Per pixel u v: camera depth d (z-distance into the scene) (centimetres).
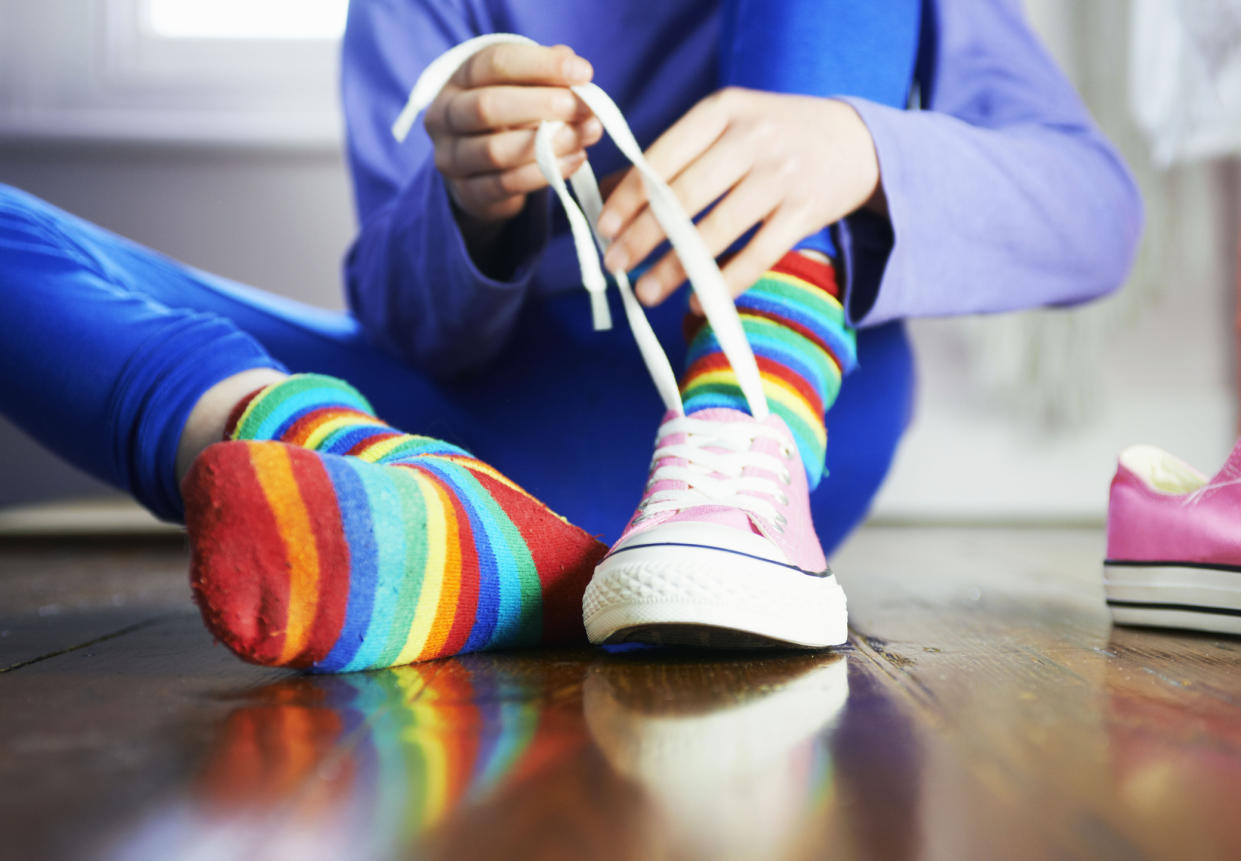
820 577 62
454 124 65
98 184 215
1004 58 85
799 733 41
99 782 34
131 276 82
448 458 62
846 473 86
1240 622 69
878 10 75
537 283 88
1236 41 205
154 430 64
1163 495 74
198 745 39
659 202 56
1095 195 79
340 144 215
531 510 62
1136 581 74
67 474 207
